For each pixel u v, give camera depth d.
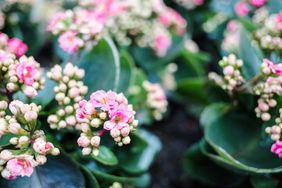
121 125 0.40
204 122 0.53
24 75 0.41
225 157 0.46
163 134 0.67
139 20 0.62
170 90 0.69
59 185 0.43
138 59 0.66
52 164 0.44
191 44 0.73
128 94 0.53
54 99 0.46
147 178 0.56
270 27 0.55
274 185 0.49
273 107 0.48
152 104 0.57
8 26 0.62
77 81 0.45
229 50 0.56
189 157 0.54
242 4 0.64
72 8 0.63
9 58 0.43
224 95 0.56
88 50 0.49
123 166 0.51
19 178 0.42
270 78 0.46
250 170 0.45
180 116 0.70
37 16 0.68
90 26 0.46
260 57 0.51
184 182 0.61
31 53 0.66
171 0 0.70
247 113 0.52
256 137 0.51
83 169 0.45
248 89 0.48
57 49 0.56
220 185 0.54
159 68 0.68
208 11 0.71
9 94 0.44
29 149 0.40
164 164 0.63
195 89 0.63
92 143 0.41
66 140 0.48
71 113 0.44
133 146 0.52
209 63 0.71
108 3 0.55
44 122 0.46
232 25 0.65
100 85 0.48
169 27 0.66
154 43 0.64
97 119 0.41
